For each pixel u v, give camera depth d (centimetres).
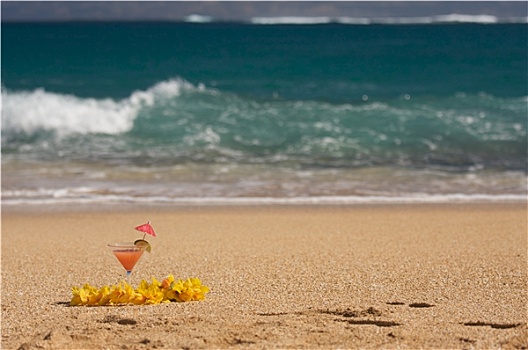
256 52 4472
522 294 752
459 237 1137
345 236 1150
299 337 576
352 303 711
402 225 1255
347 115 2511
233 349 549
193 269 905
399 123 2433
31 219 1320
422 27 7300
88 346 562
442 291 768
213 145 2161
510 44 4734
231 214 1366
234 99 2686
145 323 618
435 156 2072
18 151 2055
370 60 4088
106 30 6794
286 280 830
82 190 1581
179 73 3741
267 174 1794
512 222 1284
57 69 3728
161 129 2319
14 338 600
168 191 1583
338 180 1733
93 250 1053
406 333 583
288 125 2384
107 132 2305
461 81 3550
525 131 2384
